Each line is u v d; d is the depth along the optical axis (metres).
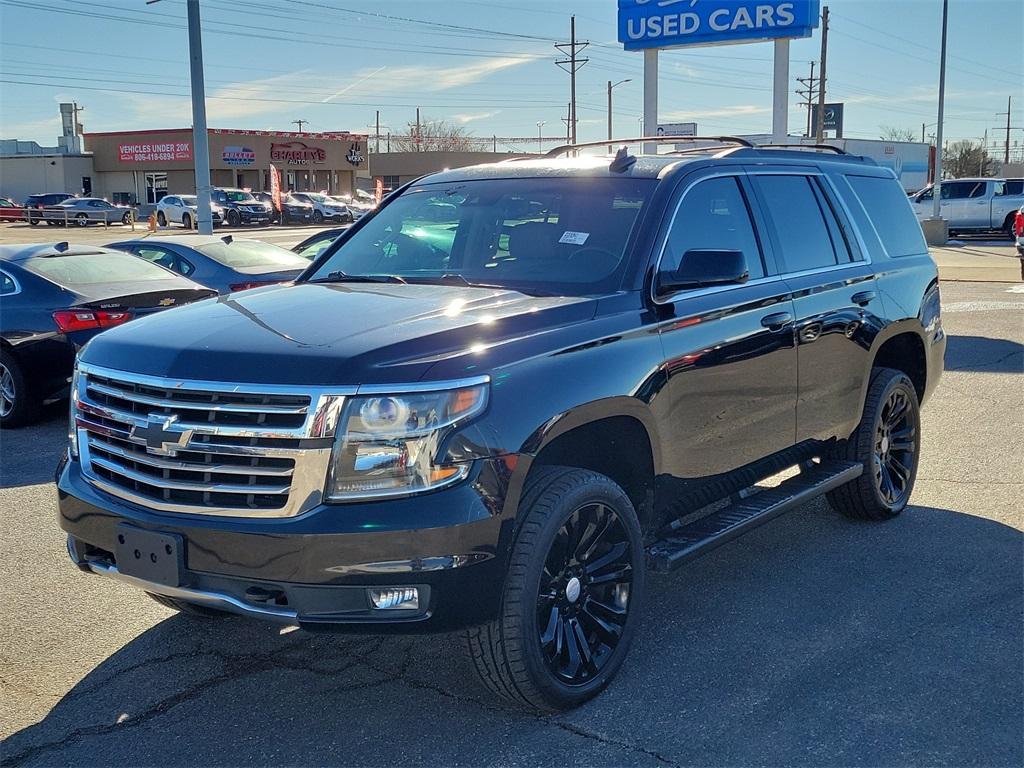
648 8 24.86
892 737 3.53
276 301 4.13
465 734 3.60
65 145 74.00
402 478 3.25
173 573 3.39
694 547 4.21
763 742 3.51
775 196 5.19
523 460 3.41
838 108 64.88
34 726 3.69
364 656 4.26
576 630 3.78
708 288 4.49
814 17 23.38
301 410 3.24
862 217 5.88
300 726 3.68
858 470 5.54
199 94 22.19
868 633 4.40
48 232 46.75
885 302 5.75
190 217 48.72
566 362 3.68
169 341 3.62
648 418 3.99
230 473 3.32
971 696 3.82
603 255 4.29
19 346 8.48
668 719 3.68
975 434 8.09
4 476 7.11
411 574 3.22
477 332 3.57
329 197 57.38
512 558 3.44
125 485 3.58
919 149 53.19
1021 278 20.02
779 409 4.88
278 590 3.29
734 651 4.23
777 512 4.79
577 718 3.70
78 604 4.83
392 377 3.27
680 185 4.54
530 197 4.74
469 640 3.49
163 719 3.74
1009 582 4.99
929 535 5.72
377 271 4.76
